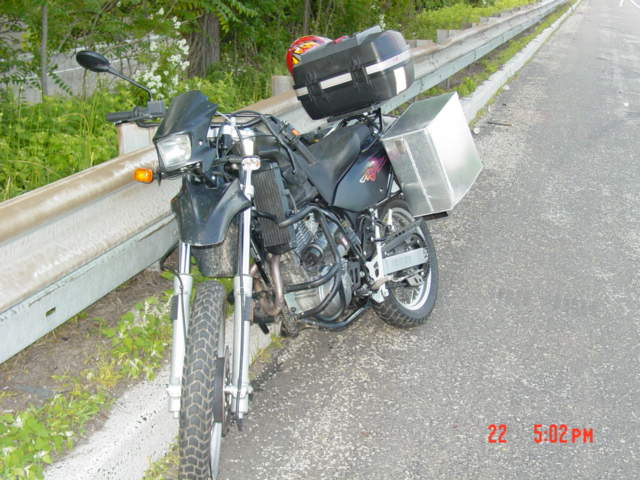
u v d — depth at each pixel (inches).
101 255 135.4
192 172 109.1
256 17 445.1
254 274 129.3
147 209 150.2
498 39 612.4
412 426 138.6
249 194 115.1
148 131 157.3
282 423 138.7
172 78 283.3
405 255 163.9
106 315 153.9
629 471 127.5
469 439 135.1
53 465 111.5
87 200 127.1
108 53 293.1
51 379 132.0
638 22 1380.4
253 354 159.0
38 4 227.6
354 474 125.0
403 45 166.7
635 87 548.1
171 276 170.6
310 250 134.7
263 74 384.5
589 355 164.7
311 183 138.9
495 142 356.5
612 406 146.3
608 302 190.2
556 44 860.6
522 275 205.3
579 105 461.1
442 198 161.5
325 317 146.2
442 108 166.2
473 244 226.8
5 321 110.7
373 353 164.4
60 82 250.2
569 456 130.9
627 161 329.7
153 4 294.7
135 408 126.8
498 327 176.4
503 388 151.6
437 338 171.2
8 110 215.5
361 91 161.5
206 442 107.3
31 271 115.6
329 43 165.5
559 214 256.1
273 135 125.0
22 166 182.7
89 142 193.8
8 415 115.7
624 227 245.3
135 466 121.8
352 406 144.6
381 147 163.5
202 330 109.5
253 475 124.3
